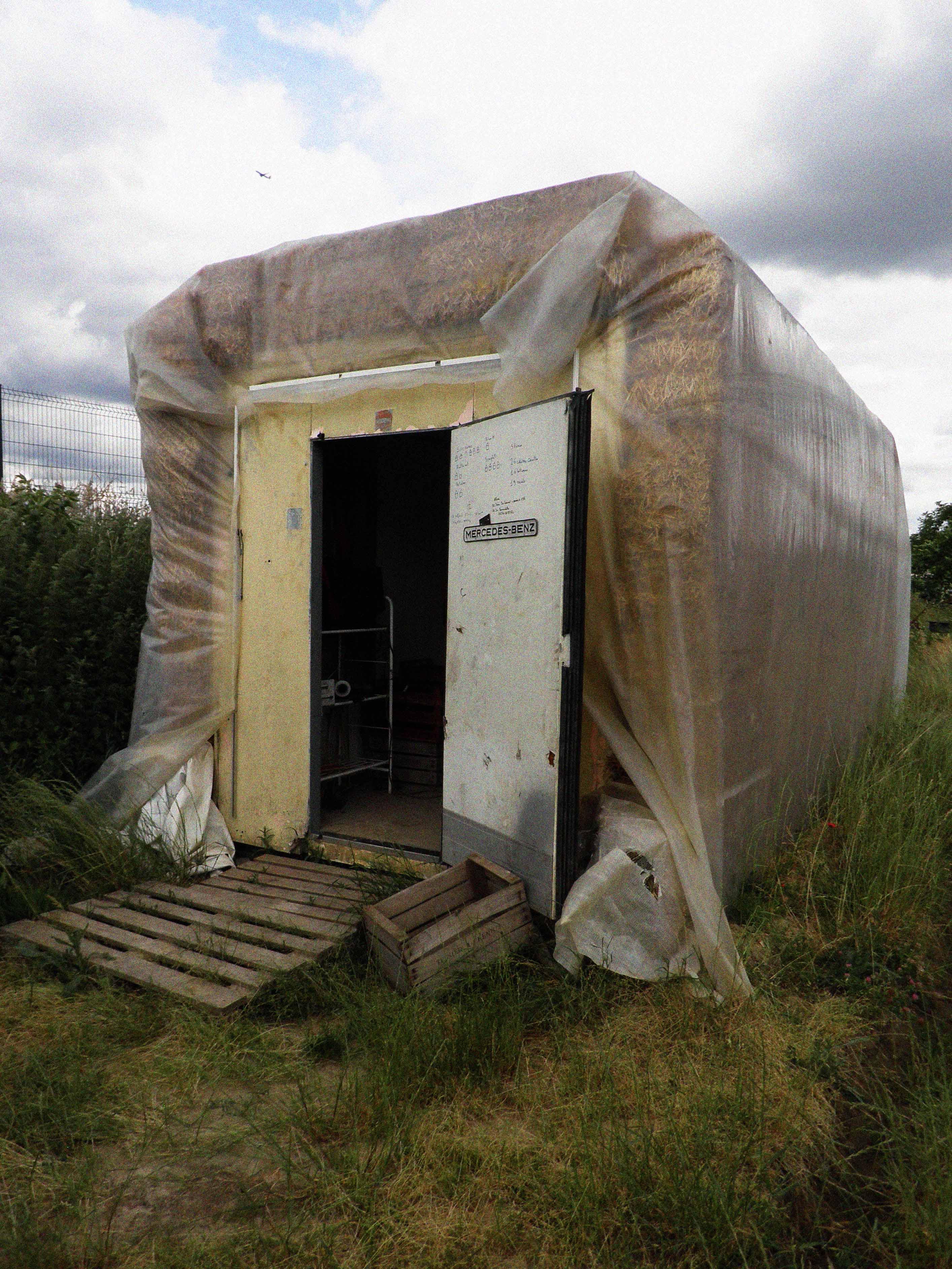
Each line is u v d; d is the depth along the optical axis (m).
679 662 3.75
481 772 4.16
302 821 4.99
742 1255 2.14
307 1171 2.51
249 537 5.12
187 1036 3.20
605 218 3.74
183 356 5.07
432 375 4.39
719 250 3.66
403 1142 2.61
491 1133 2.69
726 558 3.83
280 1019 3.37
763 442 4.36
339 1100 2.81
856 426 6.85
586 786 4.05
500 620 4.01
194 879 4.66
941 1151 2.62
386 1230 2.29
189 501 5.25
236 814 5.22
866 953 3.93
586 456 3.59
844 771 5.84
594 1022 3.28
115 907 4.30
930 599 17.25
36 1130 2.68
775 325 4.64
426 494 7.41
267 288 4.88
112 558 5.92
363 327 4.56
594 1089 2.88
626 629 3.86
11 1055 3.09
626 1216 2.36
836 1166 2.67
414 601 7.36
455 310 4.27
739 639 4.08
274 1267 2.17
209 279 5.06
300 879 4.63
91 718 5.57
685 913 3.64
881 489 8.09
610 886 3.53
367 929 3.74
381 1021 3.11
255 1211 2.37
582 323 3.84
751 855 4.46
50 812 4.80
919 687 10.46
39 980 3.65
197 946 3.79
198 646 5.23
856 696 7.18
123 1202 2.43
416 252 4.38
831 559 6.00
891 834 4.69
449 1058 2.96
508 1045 3.03
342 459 6.61
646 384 3.77
